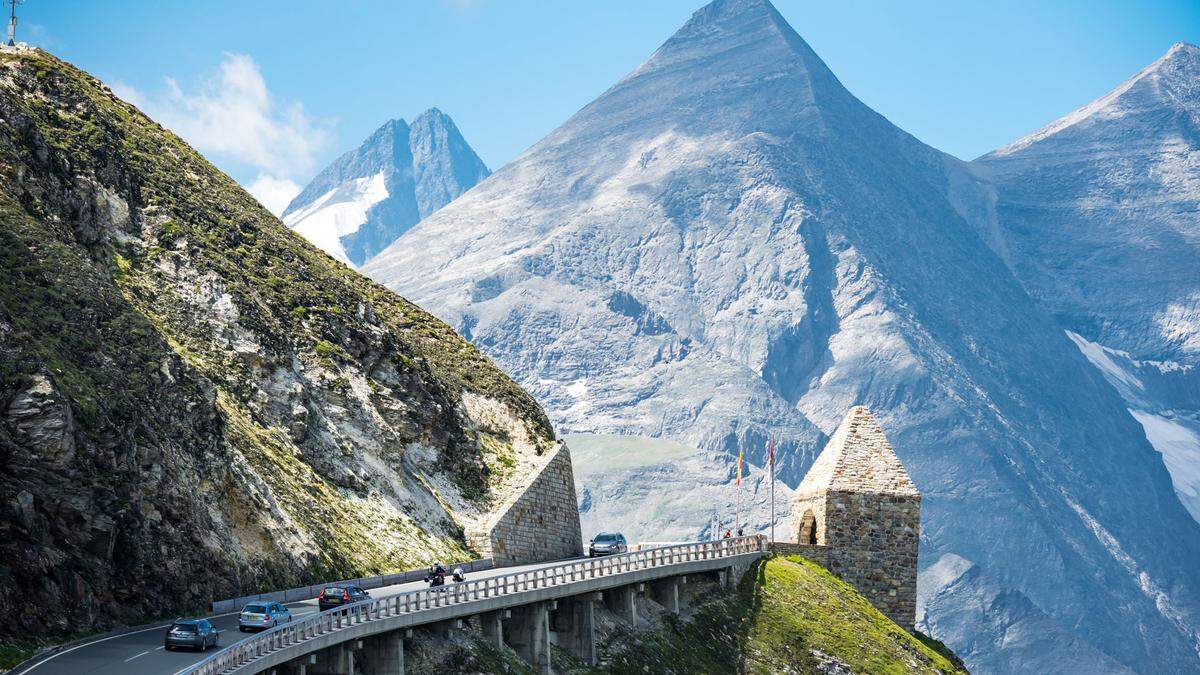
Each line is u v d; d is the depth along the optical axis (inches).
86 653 2354.8
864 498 4288.9
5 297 2967.5
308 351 4261.8
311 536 3538.4
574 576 3324.3
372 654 2711.6
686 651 3686.0
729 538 4170.8
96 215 3954.2
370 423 4269.2
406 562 3848.4
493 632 3083.2
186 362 3417.8
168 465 3011.8
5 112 3698.3
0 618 2335.1
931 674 4037.9
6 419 2596.0
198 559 2982.3
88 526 2647.6
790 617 3996.1
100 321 3181.6
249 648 2236.7
